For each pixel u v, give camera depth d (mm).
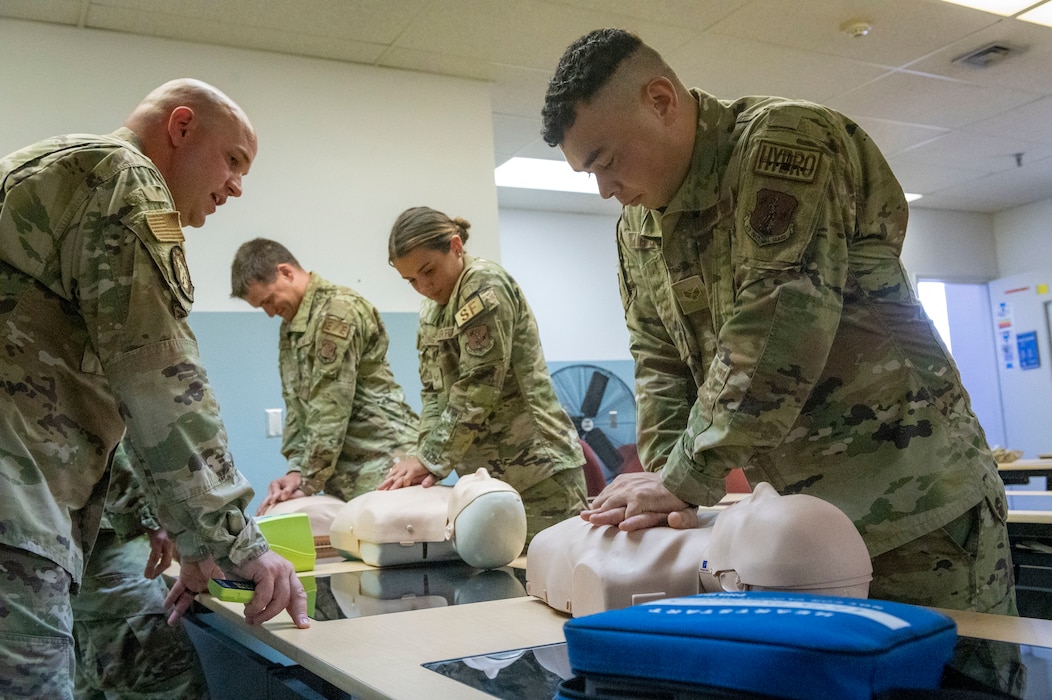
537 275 5793
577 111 1066
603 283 6016
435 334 2207
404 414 2689
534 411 2102
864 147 1040
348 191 3574
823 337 947
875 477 992
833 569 765
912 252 6680
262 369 3365
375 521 1630
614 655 663
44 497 983
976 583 977
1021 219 6855
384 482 1978
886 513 972
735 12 3393
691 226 1128
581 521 1085
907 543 974
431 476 1964
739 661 578
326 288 2615
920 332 1020
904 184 6004
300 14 3193
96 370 1084
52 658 961
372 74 3680
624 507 1008
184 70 3322
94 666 1735
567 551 1030
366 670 796
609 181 1124
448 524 1536
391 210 3645
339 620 1085
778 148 988
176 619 1393
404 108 3723
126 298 1012
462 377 1993
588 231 6008
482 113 3883
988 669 641
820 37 3668
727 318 1092
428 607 1153
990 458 1040
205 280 3295
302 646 929
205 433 1029
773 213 975
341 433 2471
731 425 948
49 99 3082
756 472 1095
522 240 5770
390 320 3600
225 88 3395
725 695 588
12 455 966
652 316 1314
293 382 2658
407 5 3180
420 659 835
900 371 998
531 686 710
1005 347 6891
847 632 555
